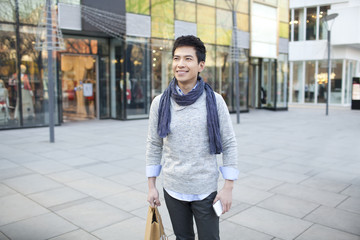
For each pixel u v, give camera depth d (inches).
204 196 77.8
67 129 429.1
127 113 530.9
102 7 473.7
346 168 238.8
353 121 550.3
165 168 81.4
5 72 415.5
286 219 146.9
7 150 293.3
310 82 997.8
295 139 365.7
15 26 416.5
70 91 514.6
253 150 303.1
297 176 216.7
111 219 146.3
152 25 535.5
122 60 517.7
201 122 75.8
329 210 157.6
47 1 340.8
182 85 77.7
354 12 884.6
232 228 137.8
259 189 189.0
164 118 77.6
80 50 508.7
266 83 776.9
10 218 146.6
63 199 170.9
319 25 960.3
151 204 82.4
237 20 651.5
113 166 239.3
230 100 672.4
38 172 221.9
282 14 741.3
